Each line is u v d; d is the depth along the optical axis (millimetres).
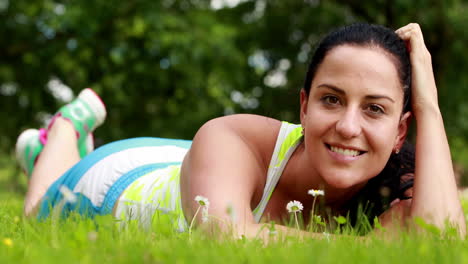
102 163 4793
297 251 2605
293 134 3842
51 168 5543
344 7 21266
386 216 3729
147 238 3021
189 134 19172
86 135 6051
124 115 18438
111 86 16672
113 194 4523
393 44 3480
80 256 2490
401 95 3475
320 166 3438
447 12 18172
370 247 2832
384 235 3322
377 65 3342
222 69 17766
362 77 3309
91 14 16500
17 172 14375
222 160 3562
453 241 3025
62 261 2381
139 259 2441
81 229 2945
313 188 3803
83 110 5996
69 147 5762
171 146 5219
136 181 4508
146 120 18906
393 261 2459
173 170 4402
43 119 18688
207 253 2516
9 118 18344
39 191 5336
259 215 3863
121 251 2576
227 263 2395
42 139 6219
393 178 3971
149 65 16969
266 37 21844
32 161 6242
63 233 3148
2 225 3760
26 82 18000
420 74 3797
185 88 17641
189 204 3602
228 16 21344
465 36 18500
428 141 3730
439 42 18859
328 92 3373
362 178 3434
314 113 3424
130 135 18719
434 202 3521
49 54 17172
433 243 2842
